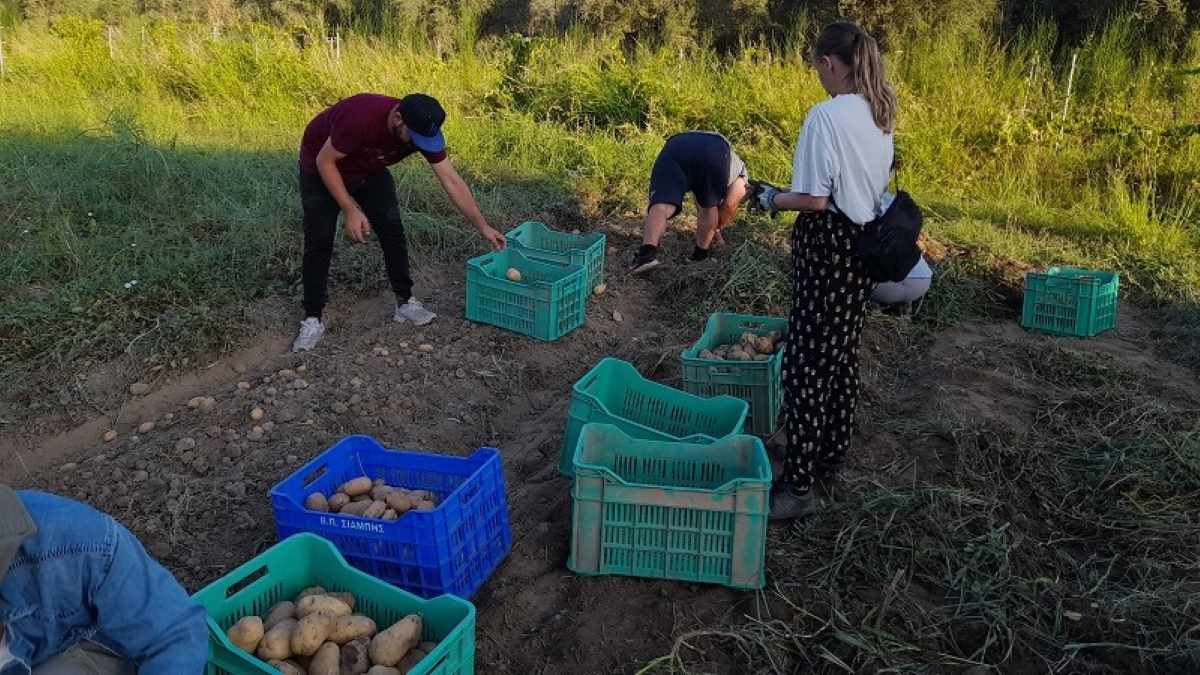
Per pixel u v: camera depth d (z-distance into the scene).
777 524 4.10
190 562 4.00
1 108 10.27
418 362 5.54
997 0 12.15
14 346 5.45
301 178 5.28
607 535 3.72
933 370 5.68
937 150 9.36
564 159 9.06
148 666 2.39
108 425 5.02
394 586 3.20
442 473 3.85
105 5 20.52
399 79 11.49
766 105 10.02
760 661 3.43
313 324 5.67
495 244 5.47
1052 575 3.94
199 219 7.05
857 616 3.63
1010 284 6.91
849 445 4.60
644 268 6.39
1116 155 8.88
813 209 3.53
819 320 3.73
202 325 5.65
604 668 3.40
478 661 3.44
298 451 4.71
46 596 2.24
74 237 6.50
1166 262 7.27
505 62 11.38
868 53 3.48
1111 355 5.97
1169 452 4.72
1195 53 10.20
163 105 10.89
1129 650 3.50
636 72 10.70
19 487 4.60
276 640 2.95
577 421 4.34
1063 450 4.81
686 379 4.80
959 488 4.40
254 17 18.75
